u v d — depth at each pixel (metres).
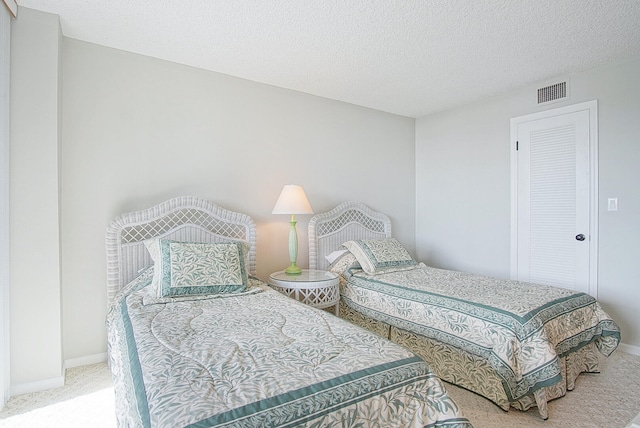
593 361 2.34
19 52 2.04
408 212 4.32
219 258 2.28
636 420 0.95
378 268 3.07
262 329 1.53
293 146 3.36
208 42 2.44
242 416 0.89
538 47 2.52
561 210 3.09
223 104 2.96
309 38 2.38
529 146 3.30
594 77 2.88
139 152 2.60
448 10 2.05
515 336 1.86
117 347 1.59
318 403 0.98
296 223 3.30
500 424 1.80
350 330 1.52
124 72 2.55
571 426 1.77
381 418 1.07
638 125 2.66
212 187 2.91
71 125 2.35
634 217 2.69
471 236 3.80
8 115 1.96
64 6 2.03
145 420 0.91
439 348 2.28
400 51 2.57
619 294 2.76
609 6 2.01
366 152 3.91
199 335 1.45
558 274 3.12
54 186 2.13
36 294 2.08
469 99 3.65
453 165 3.97
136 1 1.97
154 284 2.12
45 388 2.09
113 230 2.39
